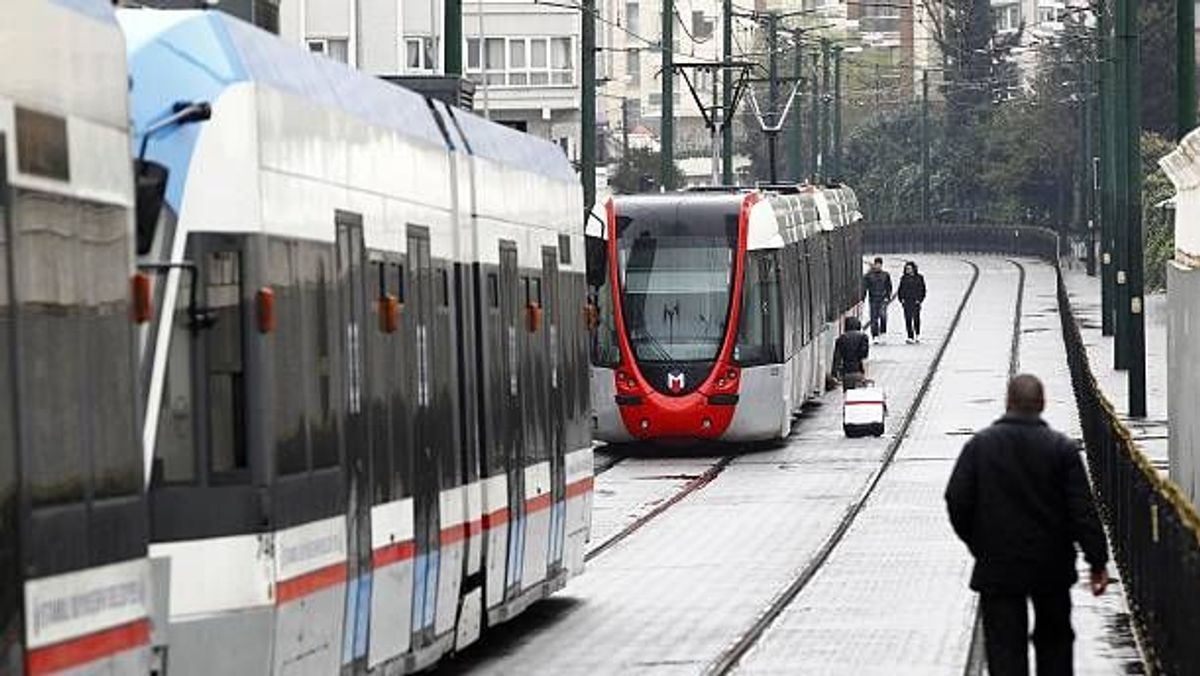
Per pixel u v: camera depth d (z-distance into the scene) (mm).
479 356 36406
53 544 18672
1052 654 27953
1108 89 133750
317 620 26734
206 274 24156
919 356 121000
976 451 27719
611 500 67562
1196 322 49875
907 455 79188
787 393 82750
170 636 23781
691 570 51688
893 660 38531
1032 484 27547
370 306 29859
